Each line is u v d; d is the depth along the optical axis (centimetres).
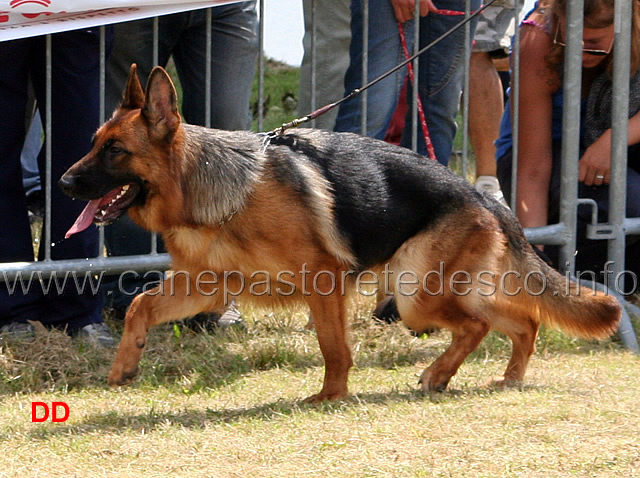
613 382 719
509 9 1264
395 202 687
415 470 512
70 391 726
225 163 649
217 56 891
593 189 961
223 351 812
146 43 888
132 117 635
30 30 734
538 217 940
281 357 802
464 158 934
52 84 784
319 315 668
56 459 546
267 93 1995
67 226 806
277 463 529
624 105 920
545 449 539
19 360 753
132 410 666
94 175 630
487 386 718
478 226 697
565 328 741
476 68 1280
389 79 940
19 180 809
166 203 648
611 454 529
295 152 670
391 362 806
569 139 910
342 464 523
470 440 557
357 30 929
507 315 737
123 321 912
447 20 961
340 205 668
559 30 916
